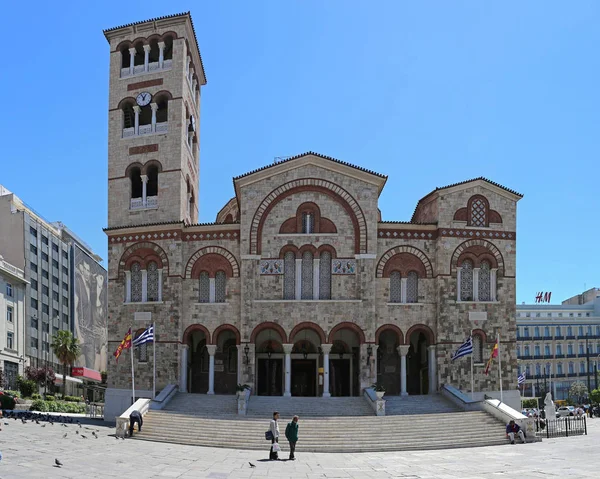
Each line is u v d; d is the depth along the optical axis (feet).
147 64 223.71
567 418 175.01
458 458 122.93
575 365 452.76
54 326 403.34
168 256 205.16
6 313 324.39
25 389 285.64
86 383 424.46
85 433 150.30
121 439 144.77
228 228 206.69
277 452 120.16
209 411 177.88
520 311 470.80
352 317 197.98
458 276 202.08
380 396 174.29
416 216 234.79
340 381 211.82
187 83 229.45
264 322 198.49
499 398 196.03
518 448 139.13
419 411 177.27
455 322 198.90
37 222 384.88
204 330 202.49
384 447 140.56
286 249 203.10
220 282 206.59
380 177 204.95
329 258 203.92
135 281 208.33
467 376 196.44
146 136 219.41
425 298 203.21
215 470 102.63
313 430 151.53
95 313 497.46
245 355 196.85
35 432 140.97
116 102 224.33
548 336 449.89
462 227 204.23
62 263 426.92
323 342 196.65
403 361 199.41
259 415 166.91
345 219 204.23
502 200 208.33
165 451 127.13
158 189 215.31
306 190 205.87
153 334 180.14
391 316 201.46
